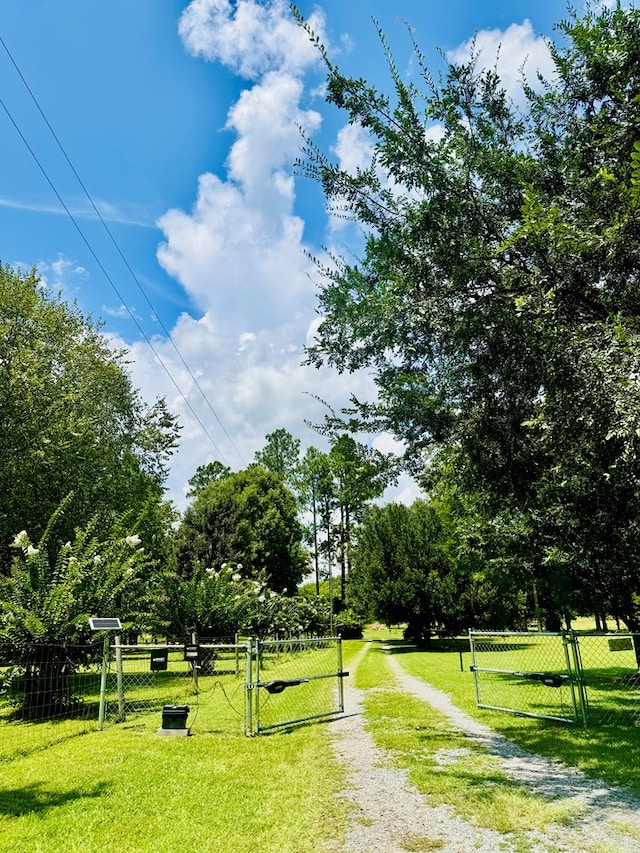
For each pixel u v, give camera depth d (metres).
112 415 23.53
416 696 10.86
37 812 4.57
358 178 6.52
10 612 9.25
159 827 4.21
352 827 4.15
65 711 9.59
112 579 10.44
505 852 3.66
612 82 5.76
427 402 6.88
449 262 6.14
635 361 4.21
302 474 42.81
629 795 4.65
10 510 16.45
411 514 29.91
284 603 26.77
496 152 6.29
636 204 4.43
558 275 5.37
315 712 9.20
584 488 6.31
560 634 7.91
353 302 6.52
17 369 15.94
